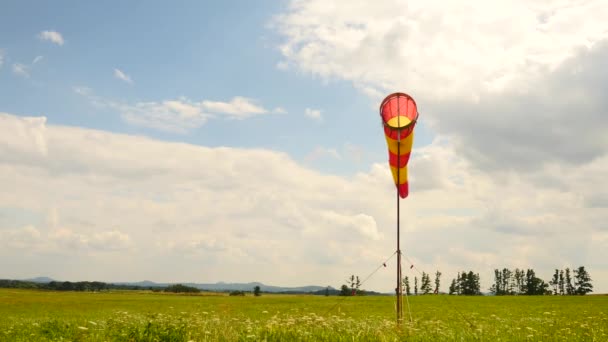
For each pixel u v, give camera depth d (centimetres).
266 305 6481
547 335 1266
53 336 1011
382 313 3909
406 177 1656
